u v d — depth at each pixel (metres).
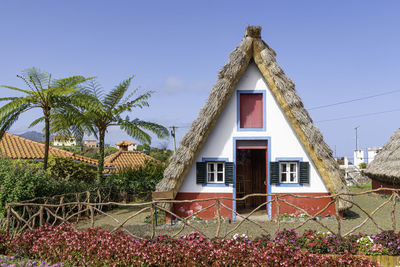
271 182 11.76
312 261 6.06
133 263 6.35
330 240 6.95
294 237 6.97
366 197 17.69
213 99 11.43
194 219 11.52
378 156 18.27
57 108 13.77
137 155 27.78
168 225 11.05
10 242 7.76
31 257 7.31
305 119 11.30
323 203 11.55
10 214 8.93
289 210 11.62
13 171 10.36
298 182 11.69
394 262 6.55
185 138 11.34
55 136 15.89
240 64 11.53
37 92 13.32
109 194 15.61
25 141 19.41
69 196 12.42
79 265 6.74
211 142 11.91
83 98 13.96
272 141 11.86
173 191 11.29
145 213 13.71
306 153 11.78
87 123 14.87
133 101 17.05
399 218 11.56
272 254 6.12
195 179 11.80
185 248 6.44
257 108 12.15
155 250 6.44
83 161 19.33
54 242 7.22
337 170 11.16
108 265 6.42
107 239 6.82
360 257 6.26
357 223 10.73
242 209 14.21
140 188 17.39
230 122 11.99
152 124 17.55
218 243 6.66
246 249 6.33
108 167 21.17
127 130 17.36
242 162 15.16
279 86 11.38
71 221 12.08
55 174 16.17
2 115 12.95
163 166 19.03
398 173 14.84
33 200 9.88
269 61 11.52
